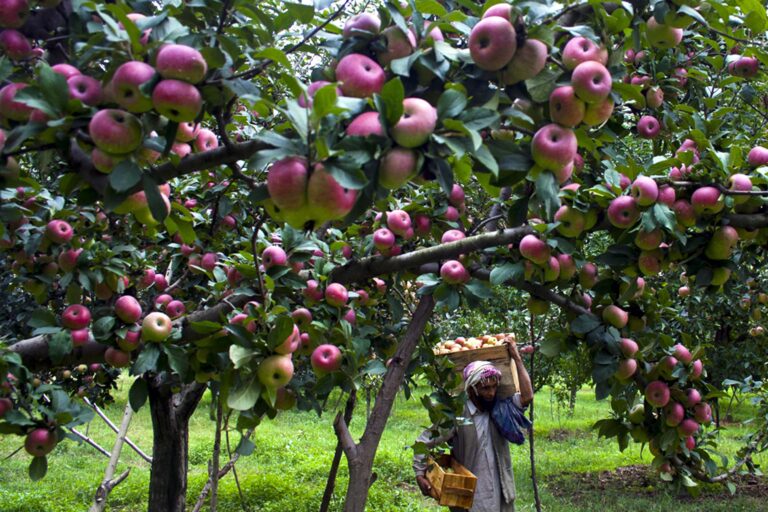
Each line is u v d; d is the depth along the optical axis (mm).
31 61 1662
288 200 1247
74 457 9594
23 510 6801
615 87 1581
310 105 1345
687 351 2766
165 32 1451
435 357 3439
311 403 2980
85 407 2197
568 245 2268
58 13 1723
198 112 1364
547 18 1584
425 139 1281
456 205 3057
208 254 3033
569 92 1467
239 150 1506
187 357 2197
